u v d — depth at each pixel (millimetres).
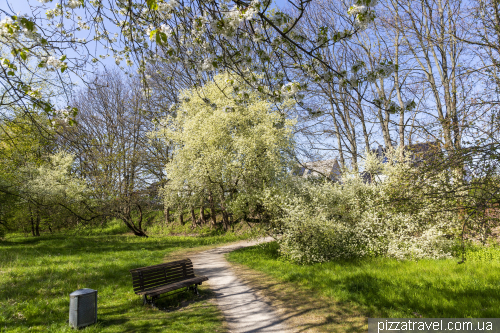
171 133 16875
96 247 15703
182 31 3932
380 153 17172
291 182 13586
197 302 6691
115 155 20156
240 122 14211
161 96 22500
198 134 14469
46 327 5016
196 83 4754
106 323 5297
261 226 12453
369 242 10188
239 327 5277
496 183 5082
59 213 18328
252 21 3721
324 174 16281
